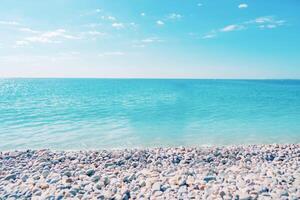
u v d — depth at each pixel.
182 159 9.16
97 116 20.58
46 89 70.31
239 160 9.17
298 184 5.97
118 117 19.97
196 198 5.36
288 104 29.64
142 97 40.91
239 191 5.62
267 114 21.48
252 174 6.91
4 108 25.84
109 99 37.06
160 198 5.36
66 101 34.03
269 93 51.75
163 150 10.31
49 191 5.72
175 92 55.22
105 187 6.20
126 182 6.60
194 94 48.31
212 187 5.91
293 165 8.02
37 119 19.19
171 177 6.77
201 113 22.09
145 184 6.31
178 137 13.34
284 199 5.14
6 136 13.52
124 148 11.30
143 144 12.04
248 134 14.04
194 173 7.22
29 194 5.67
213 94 48.31
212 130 15.04
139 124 16.94
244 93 51.56
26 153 9.77
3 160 8.84
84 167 8.02
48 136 13.54
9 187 6.09
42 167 8.00
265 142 12.52
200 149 10.48
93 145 11.84
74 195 5.64
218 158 9.36
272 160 9.31
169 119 18.92
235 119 18.84
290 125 16.55
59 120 18.67
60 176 6.93
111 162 8.62
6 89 69.44
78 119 19.11
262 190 5.59
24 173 7.38
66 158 9.09
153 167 8.09
